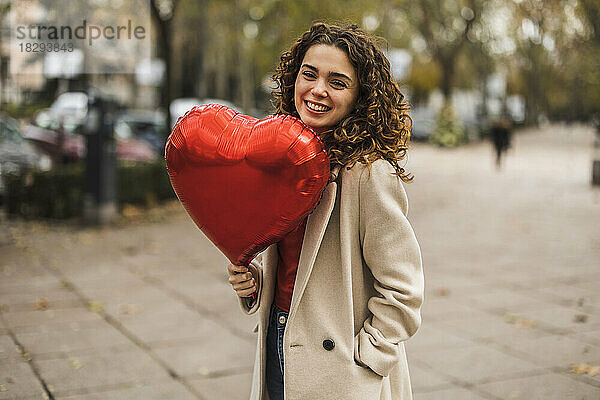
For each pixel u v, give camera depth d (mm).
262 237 1925
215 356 4684
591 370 4434
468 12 31000
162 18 14094
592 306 6059
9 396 3945
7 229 9773
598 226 10797
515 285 6840
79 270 7344
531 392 4109
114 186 10320
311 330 1969
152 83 28797
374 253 1936
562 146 36438
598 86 38906
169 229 10070
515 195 15125
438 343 4992
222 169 1862
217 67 36438
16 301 6059
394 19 29172
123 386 4129
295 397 1960
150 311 5785
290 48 2125
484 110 44938
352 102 1989
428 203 13664
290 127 1830
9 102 18203
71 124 15391
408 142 2057
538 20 22344
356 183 1940
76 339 5012
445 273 7379
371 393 1946
